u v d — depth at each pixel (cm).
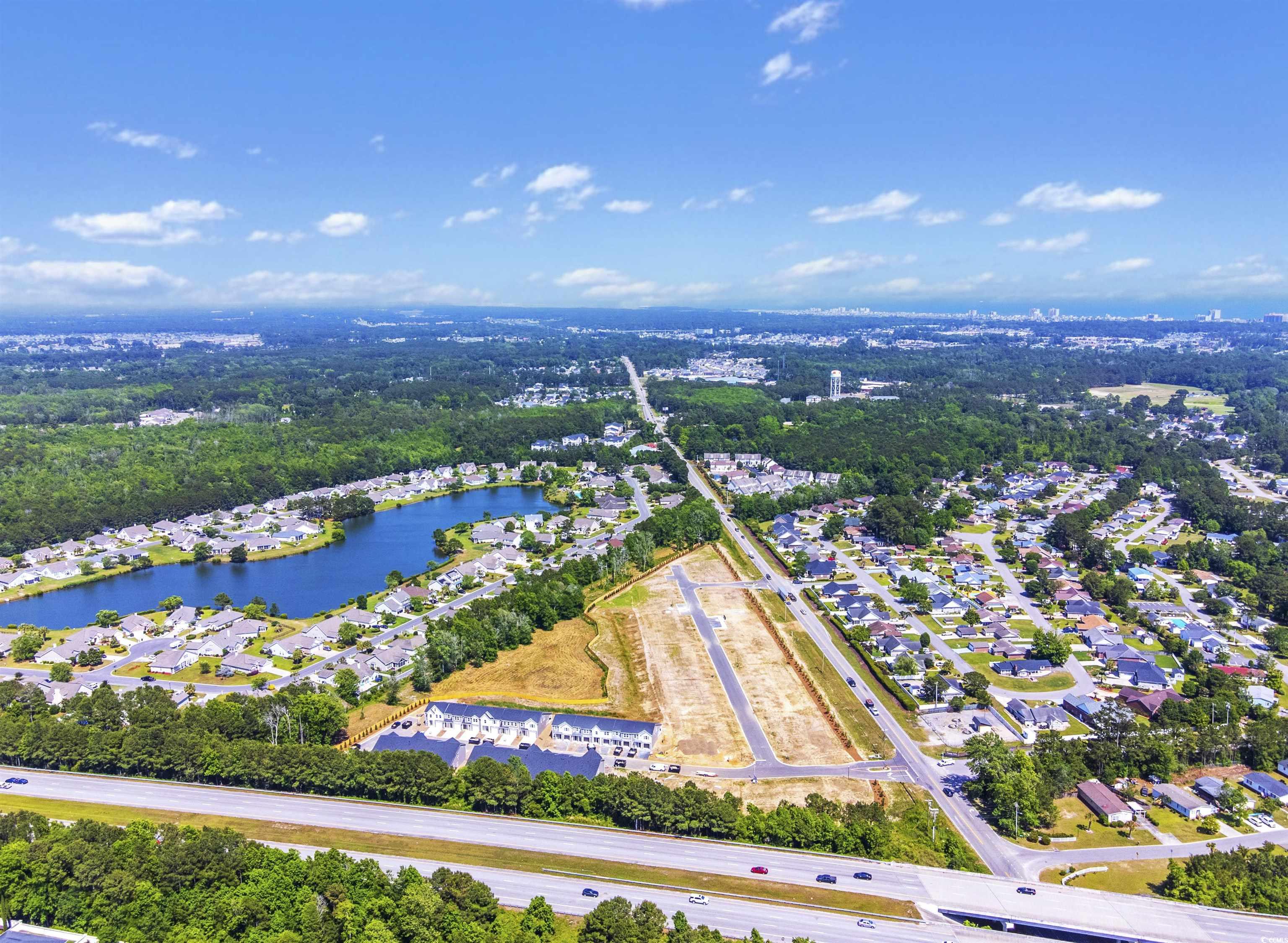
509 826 14600
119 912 11725
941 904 12506
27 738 16688
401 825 14612
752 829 14238
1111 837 14600
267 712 17350
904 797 15775
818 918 12231
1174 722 18250
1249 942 11644
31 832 13338
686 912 12344
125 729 17188
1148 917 12169
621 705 19538
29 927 11925
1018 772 15650
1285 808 15450
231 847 12862
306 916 11719
